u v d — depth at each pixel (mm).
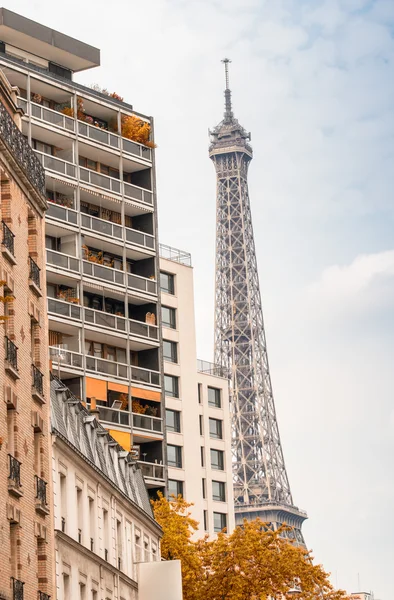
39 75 115875
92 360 115250
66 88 118688
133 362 122938
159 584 79312
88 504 76688
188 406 155125
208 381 176500
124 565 86000
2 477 54469
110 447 87312
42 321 65062
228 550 102875
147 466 118438
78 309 114562
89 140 119500
